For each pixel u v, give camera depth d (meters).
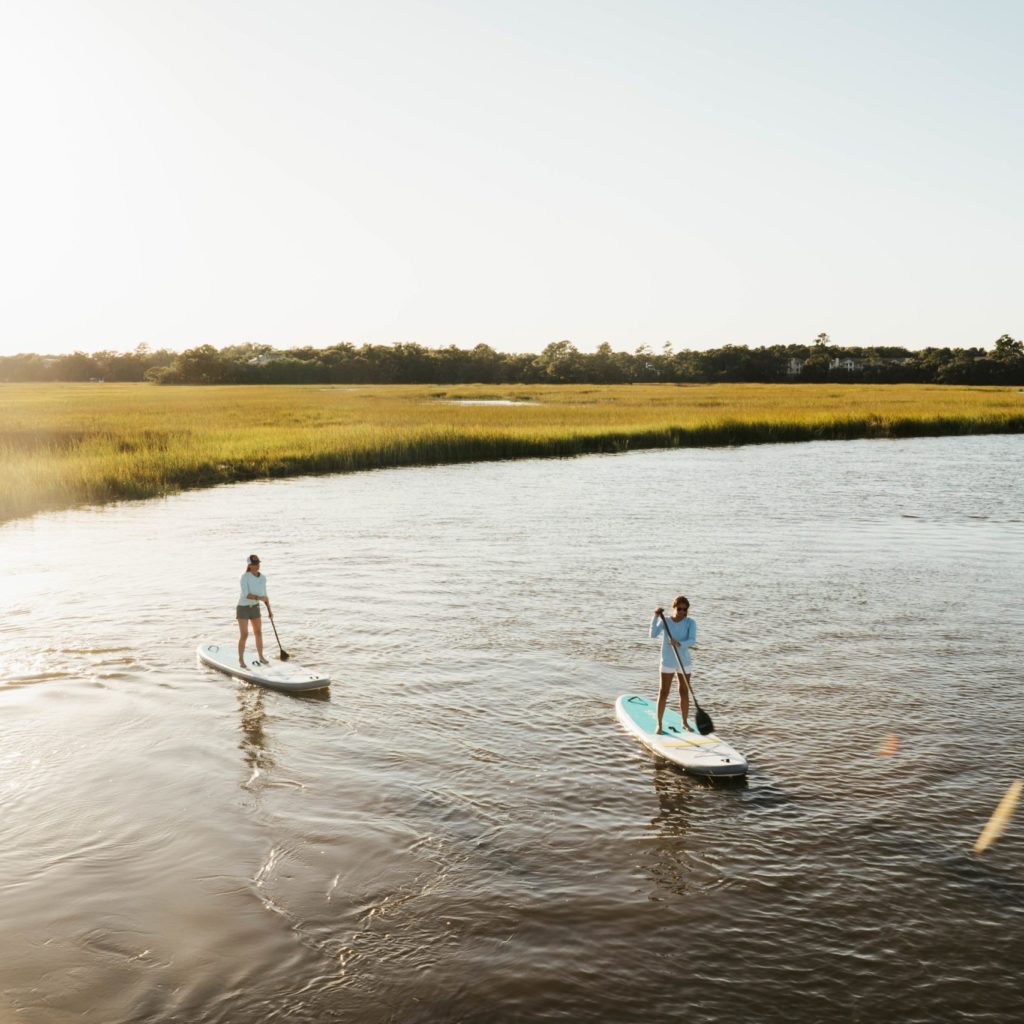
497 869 7.35
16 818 8.21
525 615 15.38
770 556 20.97
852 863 7.42
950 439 60.84
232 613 15.62
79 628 14.64
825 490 34.16
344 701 11.18
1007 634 14.18
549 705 11.07
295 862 7.47
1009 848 7.65
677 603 9.87
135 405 85.62
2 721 10.53
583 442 51.84
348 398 111.12
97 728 10.32
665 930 6.53
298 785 8.86
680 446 55.94
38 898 6.95
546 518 27.09
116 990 5.91
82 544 22.86
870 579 18.38
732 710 10.85
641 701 11.05
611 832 7.93
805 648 13.43
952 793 8.66
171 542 23.08
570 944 6.37
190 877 7.25
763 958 6.21
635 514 27.92
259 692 11.53
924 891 7.01
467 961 6.20
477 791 8.73
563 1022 5.60
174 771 9.19
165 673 12.29
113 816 8.25
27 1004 5.77
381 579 18.34
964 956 6.23
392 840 7.81
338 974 6.07
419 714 10.75
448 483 37.00
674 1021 5.61
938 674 12.20
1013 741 9.90
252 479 38.72
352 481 37.84
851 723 10.44
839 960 6.19
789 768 9.23
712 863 7.42
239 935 6.50
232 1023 5.61
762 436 59.44
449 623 14.84
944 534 24.16
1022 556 21.00
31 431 48.53
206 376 192.62
